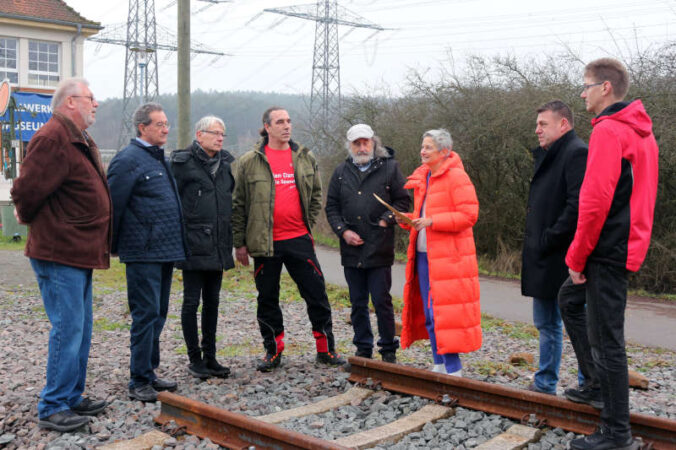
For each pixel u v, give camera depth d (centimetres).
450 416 432
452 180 476
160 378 540
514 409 423
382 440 383
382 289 553
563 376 571
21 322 791
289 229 557
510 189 1448
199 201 515
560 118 432
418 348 688
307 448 341
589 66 362
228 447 378
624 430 350
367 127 550
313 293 573
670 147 1110
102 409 441
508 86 1404
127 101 4194
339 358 589
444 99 1507
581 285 391
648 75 1178
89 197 408
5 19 2442
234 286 1100
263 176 547
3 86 1941
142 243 464
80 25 2581
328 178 1941
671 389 538
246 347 678
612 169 336
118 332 743
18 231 1725
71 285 407
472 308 479
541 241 438
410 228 515
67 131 398
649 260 1170
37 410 439
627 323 851
